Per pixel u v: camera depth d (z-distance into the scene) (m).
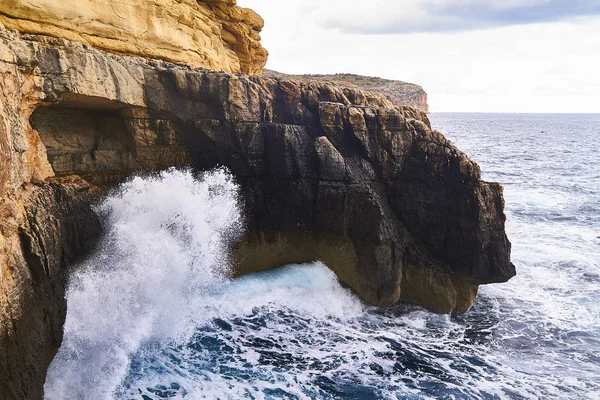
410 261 16.03
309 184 16.20
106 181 14.68
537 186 38.91
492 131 127.19
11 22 13.31
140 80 14.70
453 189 15.75
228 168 16.03
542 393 11.55
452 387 11.66
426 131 16.38
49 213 10.96
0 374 7.68
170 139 15.59
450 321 15.38
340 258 16.00
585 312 16.11
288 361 12.29
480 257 15.65
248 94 15.95
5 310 7.89
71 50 12.52
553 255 21.38
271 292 15.45
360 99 17.77
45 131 13.90
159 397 10.45
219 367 11.77
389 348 13.39
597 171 48.88
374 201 15.44
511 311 16.17
